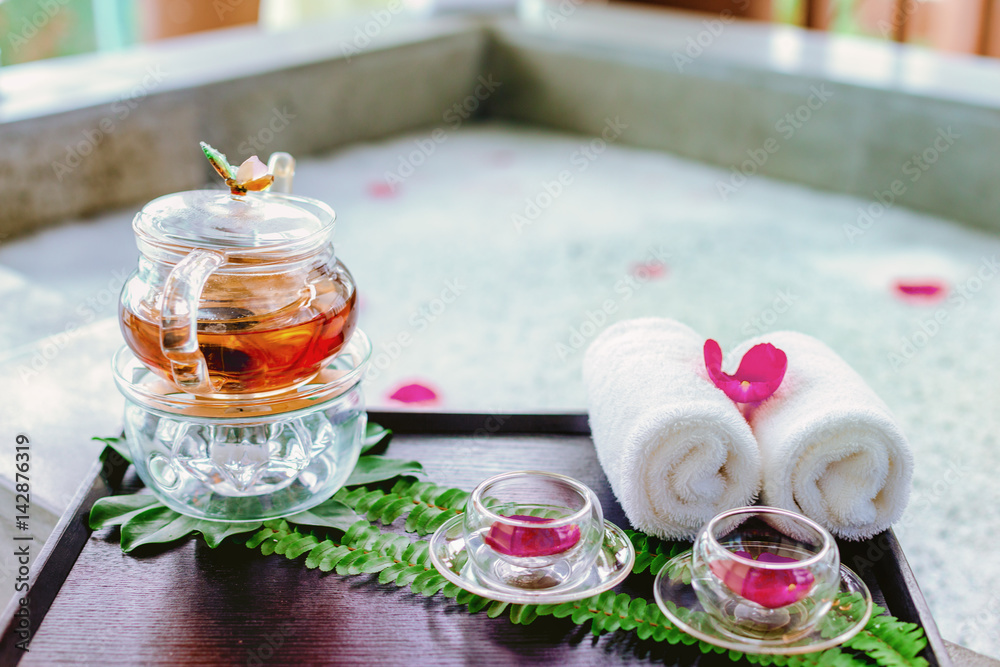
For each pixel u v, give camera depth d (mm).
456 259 1744
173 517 700
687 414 661
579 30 2436
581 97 2395
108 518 701
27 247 1534
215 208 648
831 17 2451
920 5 2285
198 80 1812
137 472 729
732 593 611
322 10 2793
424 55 2322
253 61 1985
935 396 1298
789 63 2080
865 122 1935
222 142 1884
